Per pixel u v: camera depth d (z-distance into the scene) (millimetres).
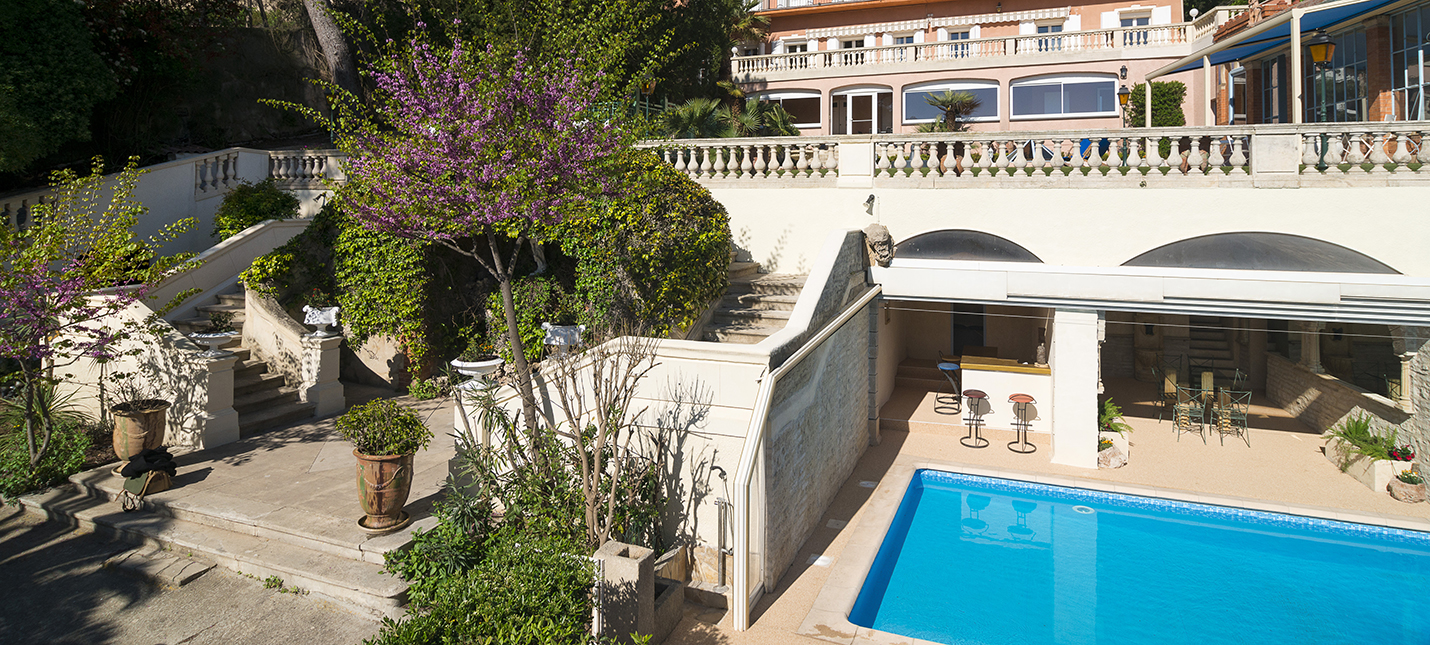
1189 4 33188
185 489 9516
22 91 13836
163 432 10273
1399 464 11844
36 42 14250
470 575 6773
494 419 8836
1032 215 13984
